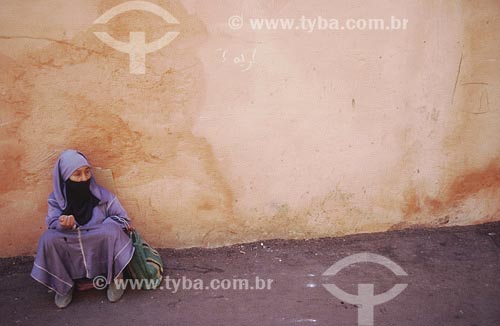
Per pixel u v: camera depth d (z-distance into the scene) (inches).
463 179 182.1
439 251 173.5
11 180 160.1
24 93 154.2
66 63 154.3
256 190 172.9
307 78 166.4
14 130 156.4
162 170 166.6
